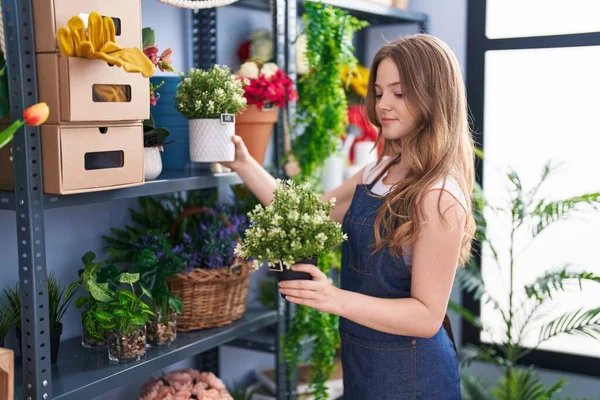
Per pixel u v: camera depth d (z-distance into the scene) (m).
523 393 2.43
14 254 1.72
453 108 1.53
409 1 2.89
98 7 1.35
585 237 2.62
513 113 2.76
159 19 2.10
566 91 2.64
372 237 1.59
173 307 1.72
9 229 1.70
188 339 1.80
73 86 1.28
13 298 1.61
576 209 2.29
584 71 2.59
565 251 2.66
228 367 2.51
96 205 1.96
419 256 1.47
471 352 2.53
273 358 2.76
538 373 2.72
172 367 2.30
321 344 2.15
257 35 2.35
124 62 1.30
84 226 1.92
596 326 2.33
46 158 1.31
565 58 2.62
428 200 1.46
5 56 1.28
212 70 1.72
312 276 1.38
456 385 1.69
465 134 1.59
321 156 2.24
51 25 1.27
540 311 2.72
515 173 2.38
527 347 2.75
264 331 2.35
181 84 1.71
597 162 2.60
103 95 1.38
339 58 2.22
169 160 1.88
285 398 2.19
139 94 1.44
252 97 1.89
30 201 1.30
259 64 2.07
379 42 3.00
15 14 1.26
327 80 2.22
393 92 1.55
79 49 1.27
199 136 1.72
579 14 2.58
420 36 1.58
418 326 1.46
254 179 1.79
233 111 1.73
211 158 1.72
